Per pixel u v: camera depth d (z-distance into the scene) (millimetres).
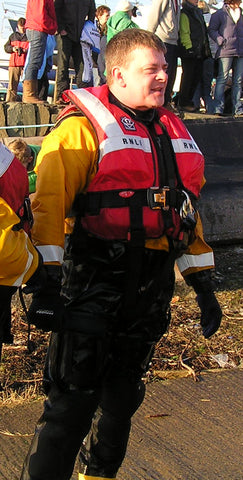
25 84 7094
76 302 2158
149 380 3633
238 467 2844
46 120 6523
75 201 2154
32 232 2064
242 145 6051
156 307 2221
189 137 2305
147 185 2127
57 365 2146
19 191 2033
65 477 2166
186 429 3148
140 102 2150
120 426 2305
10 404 3326
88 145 2080
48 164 2043
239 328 4316
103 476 2324
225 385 3617
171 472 2787
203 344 4074
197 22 7840
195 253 2408
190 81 8148
